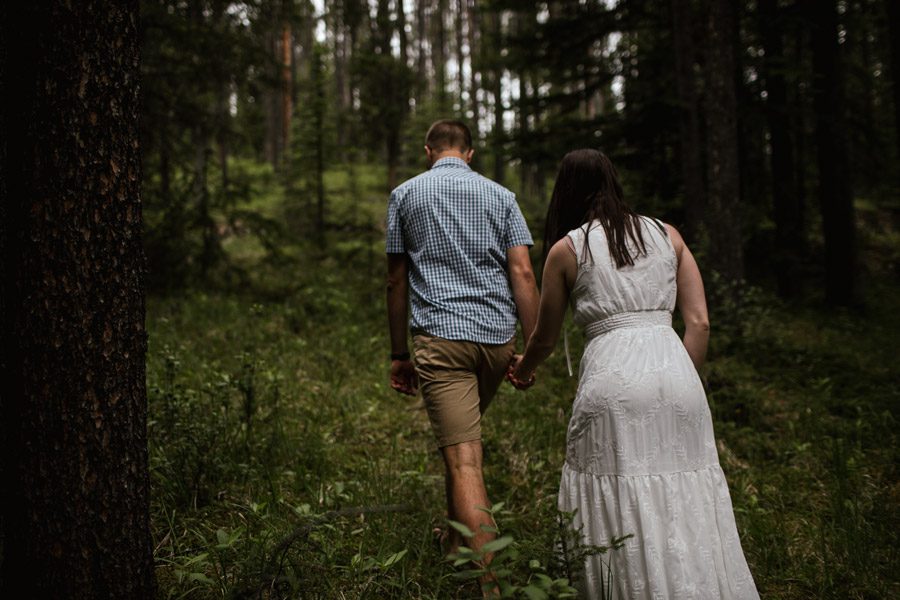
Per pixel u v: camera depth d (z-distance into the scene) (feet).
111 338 5.68
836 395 16.01
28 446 5.50
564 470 6.82
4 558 5.57
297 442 11.80
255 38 28.66
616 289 6.57
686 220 25.04
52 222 5.41
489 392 8.65
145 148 26.25
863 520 9.37
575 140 31.24
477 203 8.26
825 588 7.97
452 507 8.24
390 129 43.04
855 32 34.88
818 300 33.83
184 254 27.37
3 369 5.50
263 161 81.00
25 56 5.39
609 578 6.15
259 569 6.81
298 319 21.93
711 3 22.95
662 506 6.09
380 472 11.00
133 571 5.97
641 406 6.23
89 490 5.64
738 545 6.27
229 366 16.40
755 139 34.91
